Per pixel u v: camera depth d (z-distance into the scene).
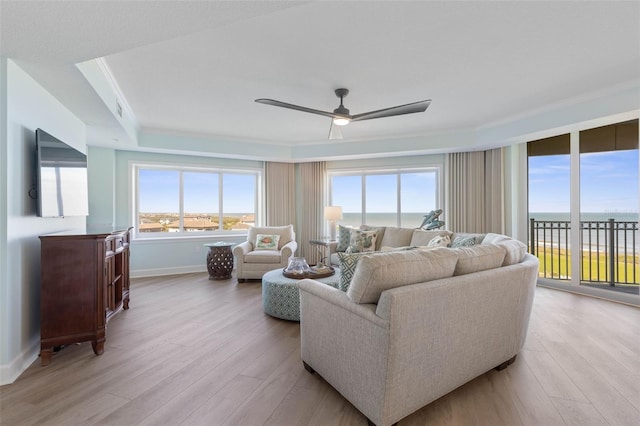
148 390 1.88
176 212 5.61
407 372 1.51
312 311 2.01
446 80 3.05
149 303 3.65
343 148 5.68
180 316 3.21
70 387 1.92
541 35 2.25
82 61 2.10
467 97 3.51
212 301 3.73
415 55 2.54
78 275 2.31
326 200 6.25
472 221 5.18
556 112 3.80
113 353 2.38
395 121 4.47
